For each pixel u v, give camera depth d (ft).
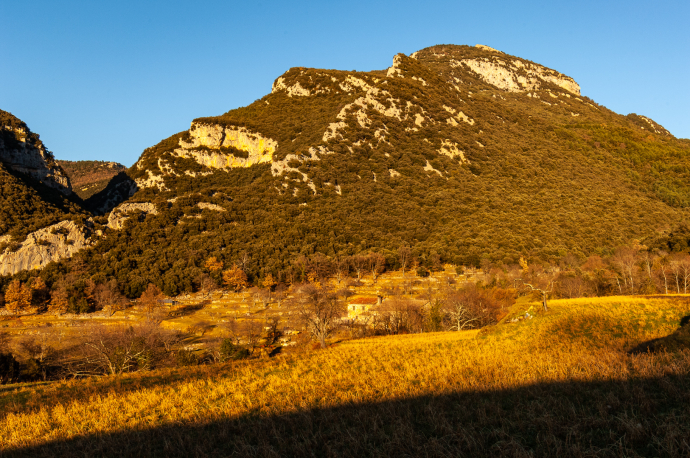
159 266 357.41
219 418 53.11
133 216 435.12
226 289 344.69
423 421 45.80
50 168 589.32
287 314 268.21
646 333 86.89
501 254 344.49
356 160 554.87
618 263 274.77
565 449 34.73
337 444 40.91
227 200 505.66
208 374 84.69
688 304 99.76
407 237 424.05
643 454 33.55
